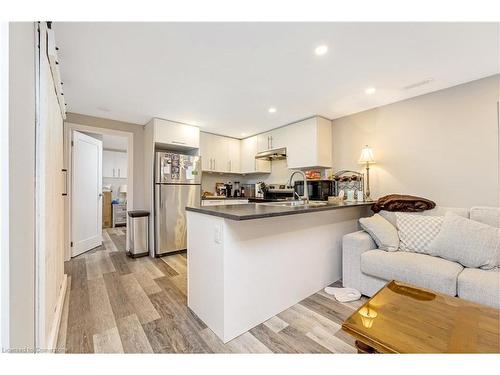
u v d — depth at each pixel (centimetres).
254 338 154
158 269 293
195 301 185
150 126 371
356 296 208
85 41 172
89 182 380
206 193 470
